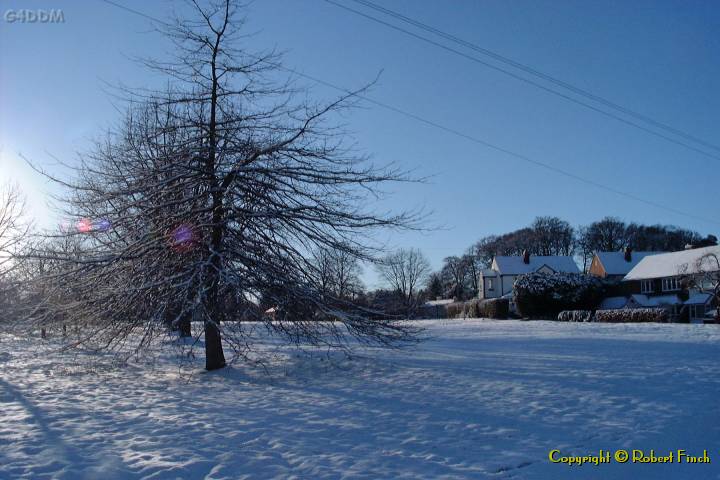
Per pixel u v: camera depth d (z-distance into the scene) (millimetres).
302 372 14984
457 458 7559
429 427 9047
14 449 7961
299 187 14852
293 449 7988
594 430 8680
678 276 46906
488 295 74750
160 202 14383
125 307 14125
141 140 14664
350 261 15258
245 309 13984
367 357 16719
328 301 14602
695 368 13719
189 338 22984
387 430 8938
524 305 49188
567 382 12070
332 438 8570
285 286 14070
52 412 10531
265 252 14320
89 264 13758
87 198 15078
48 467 7152
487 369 14031
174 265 14117
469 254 98438
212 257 13305
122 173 14922
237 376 14758
